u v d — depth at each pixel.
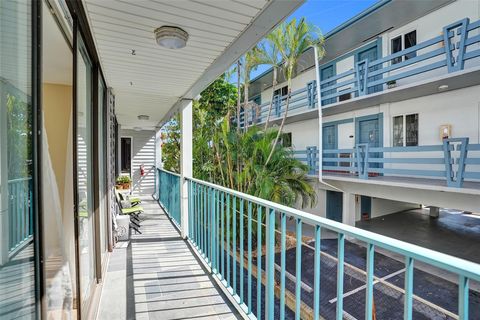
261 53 8.02
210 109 10.41
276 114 11.51
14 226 0.95
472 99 6.10
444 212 11.45
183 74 3.30
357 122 8.86
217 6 1.90
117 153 7.89
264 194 5.66
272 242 1.76
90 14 1.96
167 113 6.00
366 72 7.44
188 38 2.35
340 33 8.41
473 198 5.28
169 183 5.87
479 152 6.02
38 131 1.06
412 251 0.88
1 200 0.86
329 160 8.39
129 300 2.35
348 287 4.66
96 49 2.54
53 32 1.68
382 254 6.36
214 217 2.85
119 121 7.46
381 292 4.53
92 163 2.50
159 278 2.77
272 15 2.01
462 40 5.43
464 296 0.77
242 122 11.26
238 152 6.47
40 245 1.07
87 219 2.20
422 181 6.42
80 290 1.71
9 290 0.91
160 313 2.16
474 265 0.75
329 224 1.25
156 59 2.81
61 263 1.74
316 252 1.36
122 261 3.22
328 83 9.55
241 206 2.23
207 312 2.19
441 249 7.07
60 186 2.39
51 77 2.48
